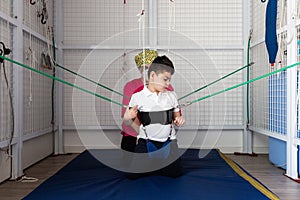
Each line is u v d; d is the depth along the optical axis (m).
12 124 2.39
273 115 2.94
